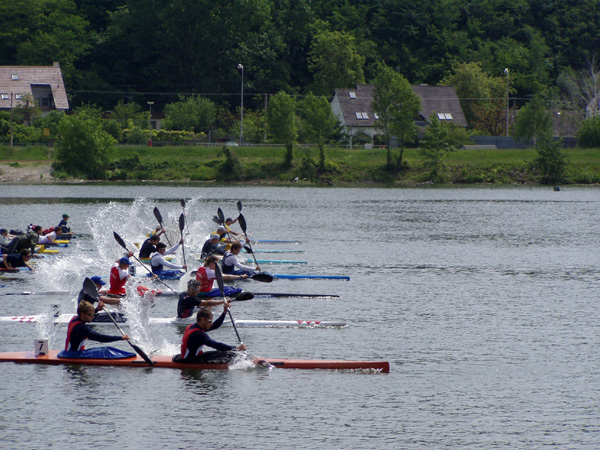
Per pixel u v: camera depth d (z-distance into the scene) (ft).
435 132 644.27
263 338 123.54
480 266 205.46
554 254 231.50
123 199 444.55
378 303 153.58
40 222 309.42
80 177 625.00
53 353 110.52
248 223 327.26
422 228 309.83
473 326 133.59
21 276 179.52
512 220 348.38
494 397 96.37
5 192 496.23
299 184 631.97
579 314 144.05
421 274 190.90
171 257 211.00
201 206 409.08
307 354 114.32
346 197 499.92
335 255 226.17
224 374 104.17
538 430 86.12
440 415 90.27
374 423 87.71
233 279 168.96
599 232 298.97
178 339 121.60
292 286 172.35
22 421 87.51
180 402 93.50
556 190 567.18
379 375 104.63
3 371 104.22
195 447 81.15
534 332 129.39
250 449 80.69
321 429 85.97
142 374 103.65
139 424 86.79
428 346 119.65
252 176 649.61
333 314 142.72
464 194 535.60
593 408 92.89
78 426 86.22
